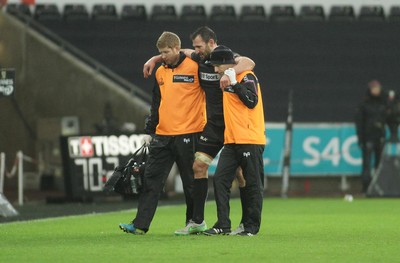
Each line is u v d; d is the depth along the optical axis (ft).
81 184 239.09
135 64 331.16
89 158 238.27
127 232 130.52
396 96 274.77
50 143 294.87
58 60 300.61
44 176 289.74
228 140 123.95
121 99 297.74
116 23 346.33
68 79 300.20
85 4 350.64
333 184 287.48
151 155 128.88
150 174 128.98
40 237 128.47
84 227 151.12
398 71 343.87
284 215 187.01
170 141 127.85
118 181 128.98
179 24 349.20
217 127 125.90
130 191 129.08
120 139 236.63
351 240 122.31
